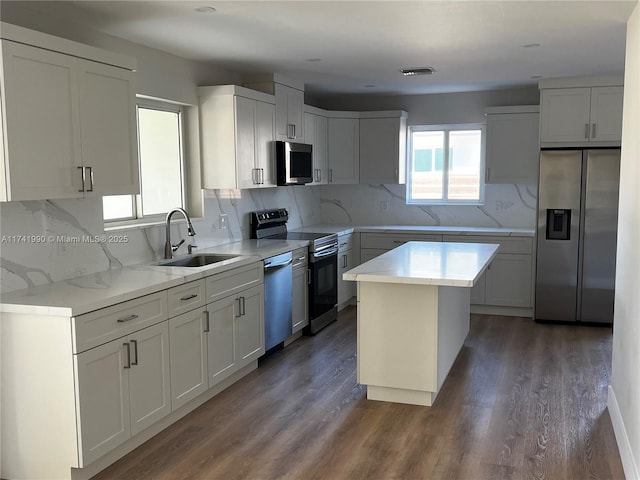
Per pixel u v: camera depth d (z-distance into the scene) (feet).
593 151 18.58
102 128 10.85
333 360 15.79
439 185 23.45
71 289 10.41
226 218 17.29
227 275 13.33
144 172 14.64
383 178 22.70
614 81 18.29
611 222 18.62
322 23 11.98
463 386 13.76
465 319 16.74
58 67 9.81
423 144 23.49
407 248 16.01
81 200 11.86
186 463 10.22
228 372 13.50
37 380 9.30
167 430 11.52
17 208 10.42
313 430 11.48
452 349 14.42
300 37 13.14
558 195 19.03
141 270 12.45
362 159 22.82
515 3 10.68
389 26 12.26
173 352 11.43
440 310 12.53
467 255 14.49
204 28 12.29
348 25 12.15
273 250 15.75
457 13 11.33
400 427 11.59
